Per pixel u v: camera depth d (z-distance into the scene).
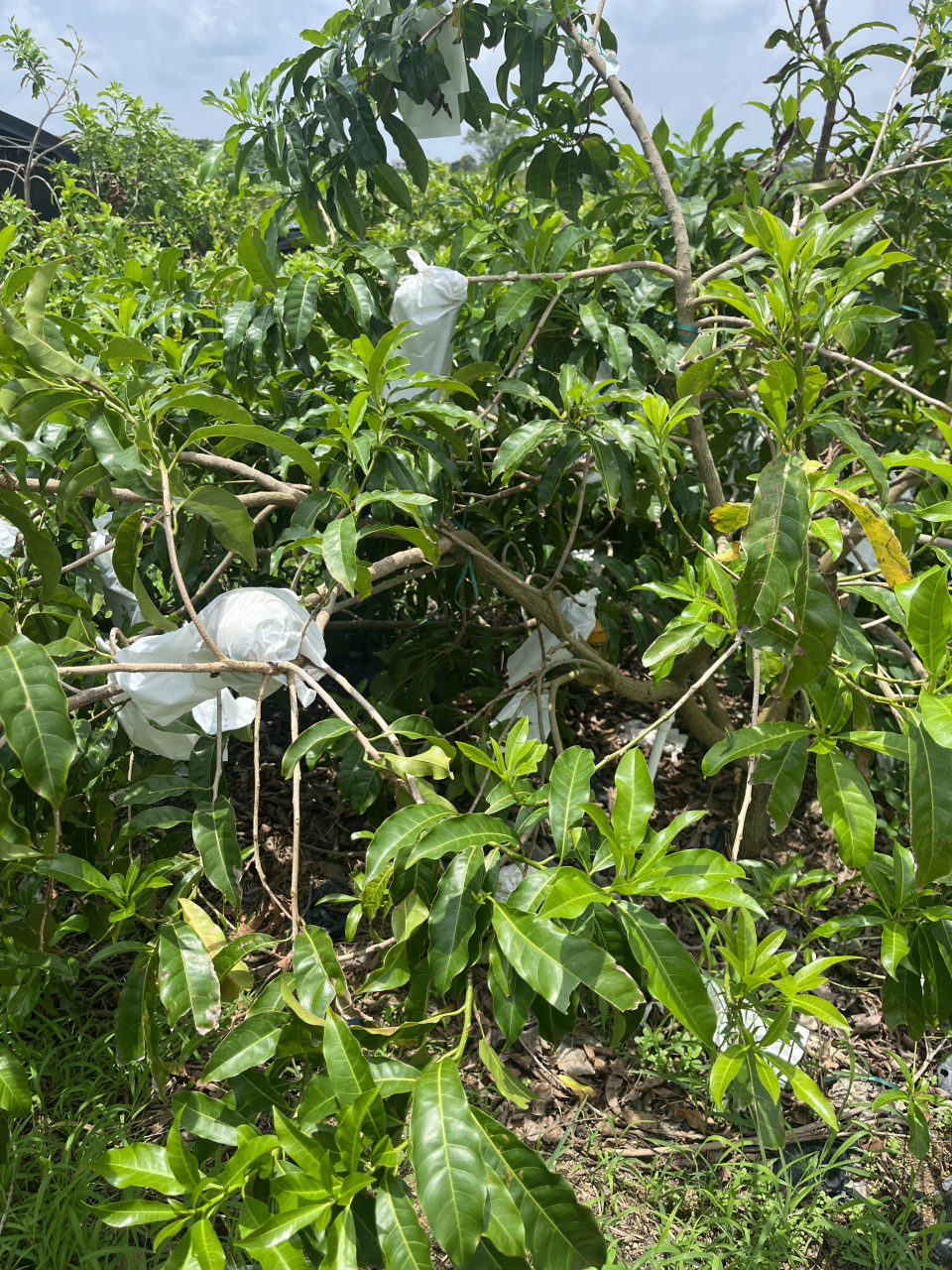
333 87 2.46
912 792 1.13
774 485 1.18
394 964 1.16
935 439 2.42
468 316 2.49
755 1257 1.58
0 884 1.69
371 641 3.59
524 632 2.94
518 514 2.54
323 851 2.76
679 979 0.97
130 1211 0.86
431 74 2.53
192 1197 0.87
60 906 2.38
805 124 2.89
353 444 1.60
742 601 1.16
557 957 0.95
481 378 2.17
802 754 1.27
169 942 1.21
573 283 2.37
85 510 2.36
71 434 1.94
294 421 2.13
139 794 1.53
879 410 2.63
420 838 1.09
